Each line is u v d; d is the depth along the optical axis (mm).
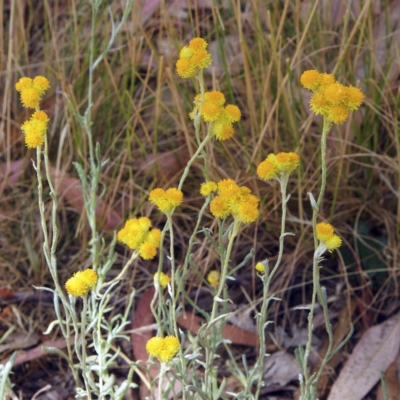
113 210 811
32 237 808
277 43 840
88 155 858
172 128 894
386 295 761
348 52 782
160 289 529
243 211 484
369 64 795
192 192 842
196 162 818
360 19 774
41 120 519
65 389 705
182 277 547
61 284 788
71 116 818
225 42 907
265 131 816
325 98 459
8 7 1007
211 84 907
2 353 725
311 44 828
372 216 811
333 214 805
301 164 778
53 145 884
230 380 706
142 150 837
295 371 714
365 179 832
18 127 879
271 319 763
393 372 690
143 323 730
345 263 787
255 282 782
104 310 591
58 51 951
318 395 696
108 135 886
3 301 763
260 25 811
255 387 703
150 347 485
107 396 680
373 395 686
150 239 512
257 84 820
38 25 1025
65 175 830
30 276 792
